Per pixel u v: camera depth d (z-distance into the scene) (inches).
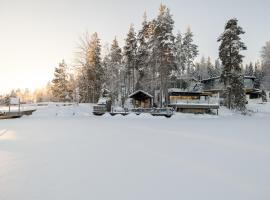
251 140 544.1
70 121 1080.8
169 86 2251.5
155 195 219.8
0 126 827.4
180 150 426.0
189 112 1734.7
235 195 222.4
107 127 808.9
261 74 3437.5
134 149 430.6
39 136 583.5
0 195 216.5
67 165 318.3
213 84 2583.7
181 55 2421.3
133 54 2266.2
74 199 208.8
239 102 1802.4
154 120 1208.8
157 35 1815.9
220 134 648.4
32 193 221.6
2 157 360.8
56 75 2881.4
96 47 2256.4
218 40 1875.0
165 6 1833.2
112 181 256.8
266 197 218.7
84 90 2481.5
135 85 2436.0
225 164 332.8
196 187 241.8
